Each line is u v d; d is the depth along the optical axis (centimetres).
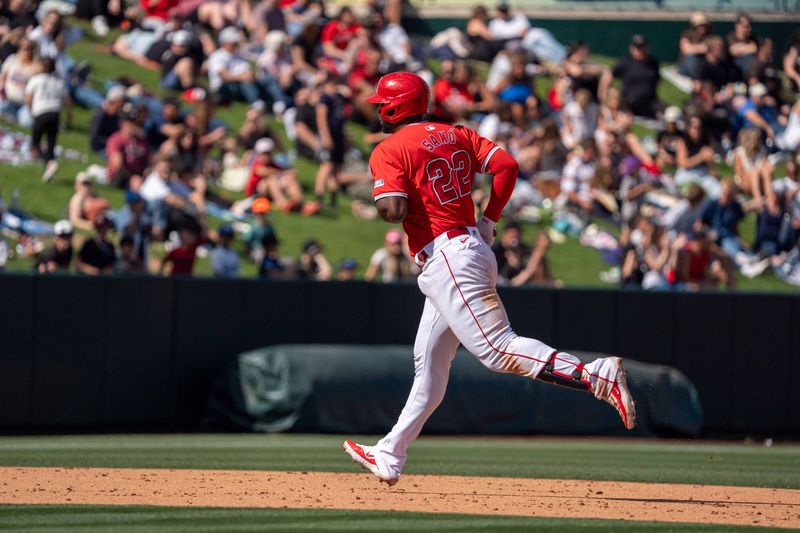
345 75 5875
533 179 5512
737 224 5353
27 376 3362
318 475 2247
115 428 3509
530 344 1745
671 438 3856
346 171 5450
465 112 5675
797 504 1922
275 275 4247
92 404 3466
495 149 1820
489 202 1833
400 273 4459
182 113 5094
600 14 8112
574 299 4044
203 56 5812
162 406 3581
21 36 5081
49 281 3403
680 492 2075
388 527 1542
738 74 6512
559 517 1680
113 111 4953
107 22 6244
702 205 5203
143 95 5162
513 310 3966
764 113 6406
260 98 5728
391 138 1800
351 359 3603
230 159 5172
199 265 4450
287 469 2391
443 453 2998
